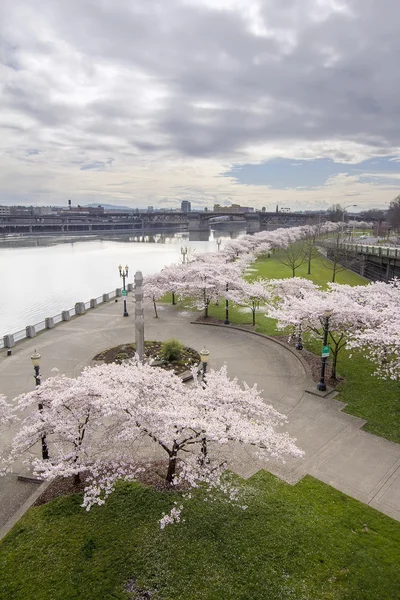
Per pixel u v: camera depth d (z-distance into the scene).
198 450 14.99
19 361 26.88
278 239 101.38
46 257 114.62
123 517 12.18
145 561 10.62
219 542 11.20
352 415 18.91
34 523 12.20
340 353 26.86
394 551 11.05
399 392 20.98
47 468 11.95
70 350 28.95
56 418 13.21
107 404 12.30
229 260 66.69
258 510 12.50
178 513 11.20
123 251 132.62
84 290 67.06
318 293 29.38
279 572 10.31
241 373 24.41
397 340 18.28
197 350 28.55
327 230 140.25
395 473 14.70
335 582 10.07
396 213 137.25
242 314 38.25
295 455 12.11
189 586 9.90
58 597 9.75
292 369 24.78
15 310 52.69
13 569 10.61
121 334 32.72
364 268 61.22
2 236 183.62
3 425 16.52
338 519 12.26
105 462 12.67
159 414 12.06
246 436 11.69
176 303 43.81
